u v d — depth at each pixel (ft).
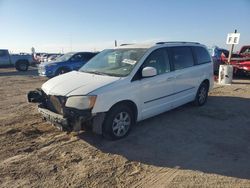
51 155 14.76
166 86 19.69
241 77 47.70
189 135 17.80
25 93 34.32
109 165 13.70
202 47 25.35
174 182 12.10
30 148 15.64
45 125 19.66
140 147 15.85
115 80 16.37
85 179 12.38
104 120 15.96
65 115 15.33
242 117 21.90
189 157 14.61
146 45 19.81
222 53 50.39
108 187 11.75
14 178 12.41
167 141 16.78
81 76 17.87
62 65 50.57
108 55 20.38
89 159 14.33
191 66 22.91
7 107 25.62
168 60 20.27
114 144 16.24
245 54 49.39
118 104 16.40
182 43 22.75
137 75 17.39
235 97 29.78
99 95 15.16
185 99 22.50
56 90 16.24
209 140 16.99
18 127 19.25
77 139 16.93
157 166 13.64
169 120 20.88
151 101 18.56
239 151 15.37
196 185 11.79
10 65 74.59
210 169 13.26
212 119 21.29
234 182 12.01
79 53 53.52
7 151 15.24
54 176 12.62
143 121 20.56
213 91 33.63
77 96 15.10
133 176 12.67
